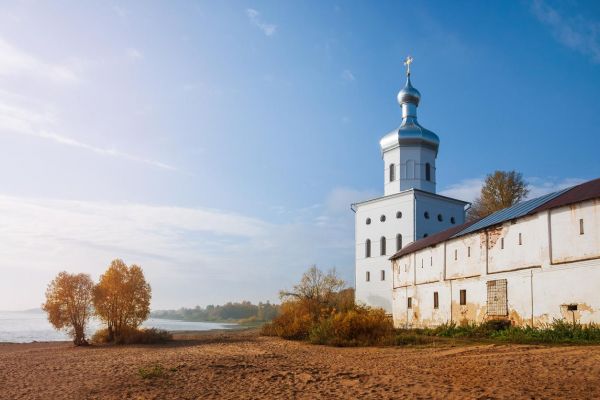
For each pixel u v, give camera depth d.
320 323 33.47
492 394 12.30
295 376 16.73
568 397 11.67
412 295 43.88
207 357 22.98
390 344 28.11
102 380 17.36
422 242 45.22
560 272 27.05
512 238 31.16
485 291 33.28
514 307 30.50
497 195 63.97
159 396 14.33
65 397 14.85
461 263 36.41
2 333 81.56
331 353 24.53
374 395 13.18
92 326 64.69
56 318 35.56
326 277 44.59
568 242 26.72
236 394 14.26
